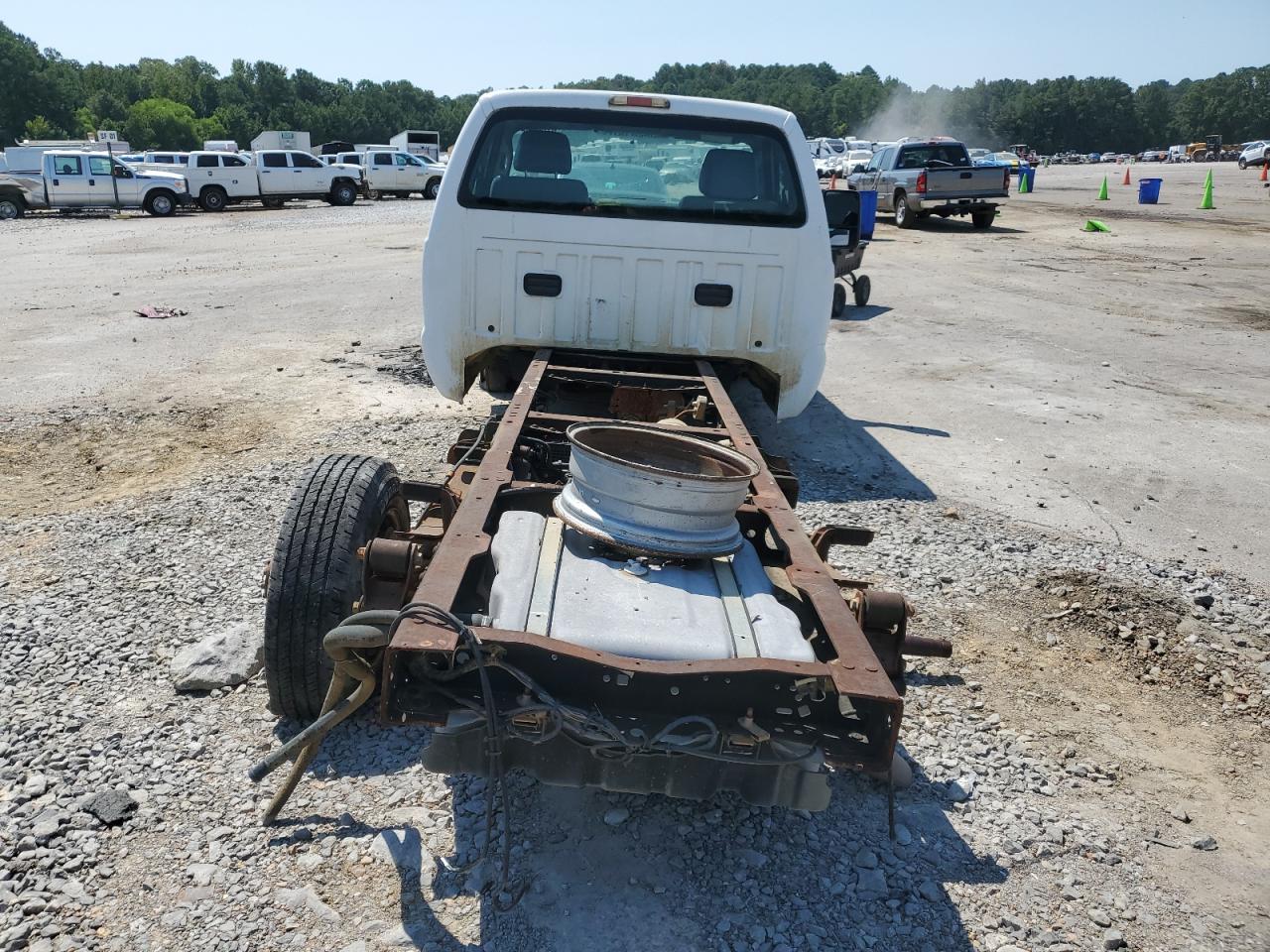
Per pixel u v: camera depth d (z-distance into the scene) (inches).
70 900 104.9
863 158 1621.6
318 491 132.2
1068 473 269.3
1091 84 7317.9
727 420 171.6
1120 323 489.1
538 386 190.4
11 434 264.4
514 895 107.7
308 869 110.6
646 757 104.8
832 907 110.2
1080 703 158.2
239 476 235.1
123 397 304.0
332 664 128.4
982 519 233.1
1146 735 151.0
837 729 105.5
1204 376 384.2
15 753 127.8
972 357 410.0
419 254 714.2
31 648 154.2
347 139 6284.5
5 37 4311.0
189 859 111.4
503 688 105.8
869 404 336.2
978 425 312.3
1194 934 111.1
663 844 117.8
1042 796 133.9
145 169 1298.0
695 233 214.8
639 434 133.8
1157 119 7647.6
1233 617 188.5
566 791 125.6
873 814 126.7
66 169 1090.7
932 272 665.0
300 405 299.3
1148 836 127.3
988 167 924.0
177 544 195.5
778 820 123.7
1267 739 151.6
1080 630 182.1
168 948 99.4
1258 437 305.6
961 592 193.3
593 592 108.7
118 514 211.2
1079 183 1824.6
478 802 122.6
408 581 117.6
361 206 1290.6
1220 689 164.9
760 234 215.6
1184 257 749.9
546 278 217.2
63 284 548.4
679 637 102.0
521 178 215.9
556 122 213.8
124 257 691.4
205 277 584.1
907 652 120.3
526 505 135.0
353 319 443.8
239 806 120.2
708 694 103.4
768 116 216.7
